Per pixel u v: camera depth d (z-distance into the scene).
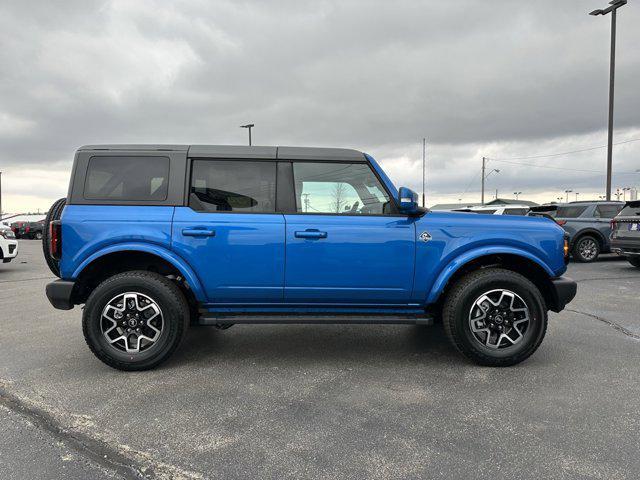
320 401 3.18
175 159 3.86
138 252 3.82
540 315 3.78
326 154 3.96
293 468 2.34
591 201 12.16
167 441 2.62
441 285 3.81
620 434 2.68
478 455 2.46
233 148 3.94
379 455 2.46
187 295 4.13
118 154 3.85
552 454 2.46
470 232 3.86
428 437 2.66
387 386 3.45
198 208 3.82
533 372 3.72
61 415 2.96
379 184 3.96
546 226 3.95
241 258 3.77
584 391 3.32
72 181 3.81
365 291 3.84
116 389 3.39
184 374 3.71
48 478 2.26
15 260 14.44
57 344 4.56
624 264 11.46
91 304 3.66
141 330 3.79
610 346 4.42
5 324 5.43
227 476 2.28
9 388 3.41
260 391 3.36
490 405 3.10
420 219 3.88
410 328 5.22
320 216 3.84
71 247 3.69
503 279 3.75
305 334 4.96
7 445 2.58
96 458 2.45
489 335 3.84
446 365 3.91
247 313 3.93
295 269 3.79
